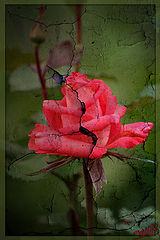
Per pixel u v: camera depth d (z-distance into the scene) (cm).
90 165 58
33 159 64
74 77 58
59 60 65
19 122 65
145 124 59
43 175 64
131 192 65
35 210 64
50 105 57
